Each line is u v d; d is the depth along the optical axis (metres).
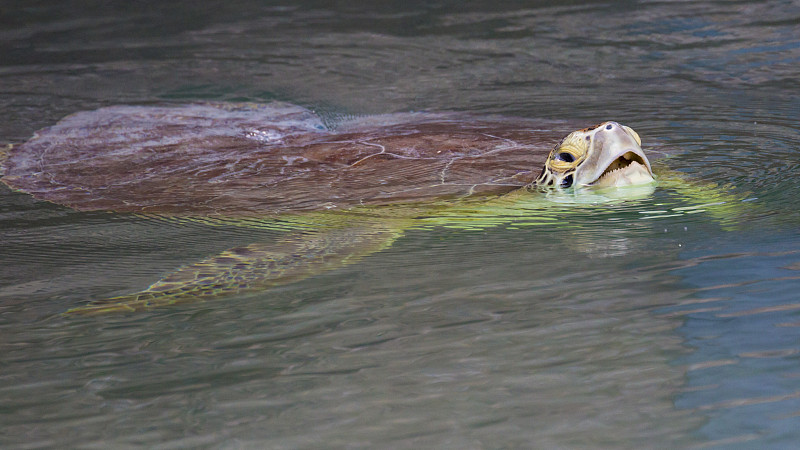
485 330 6.12
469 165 10.67
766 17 22.30
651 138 12.27
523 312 6.46
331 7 27.47
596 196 9.59
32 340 6.47
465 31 23.67
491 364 5.51
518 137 12.23
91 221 9.92
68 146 13.15
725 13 23.17
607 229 8.70
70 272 8.27
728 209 8.92
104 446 4.69
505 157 10.99
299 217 9.52
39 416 5.12
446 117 15.09
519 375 5.30
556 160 9.88
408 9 26.80
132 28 25.66
